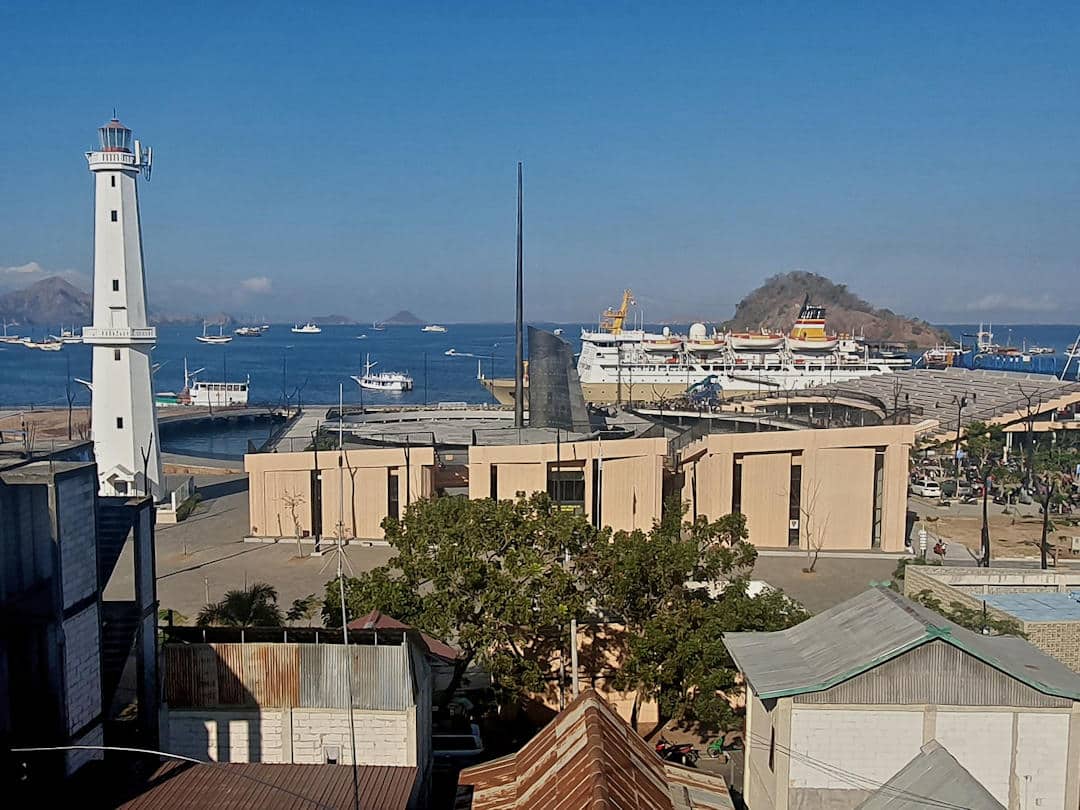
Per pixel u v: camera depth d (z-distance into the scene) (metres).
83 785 24.34
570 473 73.81
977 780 25.28
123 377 78.31
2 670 23.55
